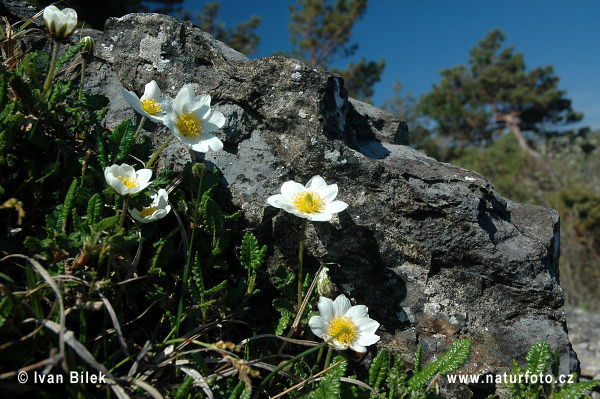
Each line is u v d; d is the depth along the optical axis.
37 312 0.15
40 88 0.20
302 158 0.22
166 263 0.19
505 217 0.24
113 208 0.19
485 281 0.21
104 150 0.20
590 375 0.35
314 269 0.22
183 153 0.22
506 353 0.21
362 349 0.18
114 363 0.16
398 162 0.24
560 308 0.21
